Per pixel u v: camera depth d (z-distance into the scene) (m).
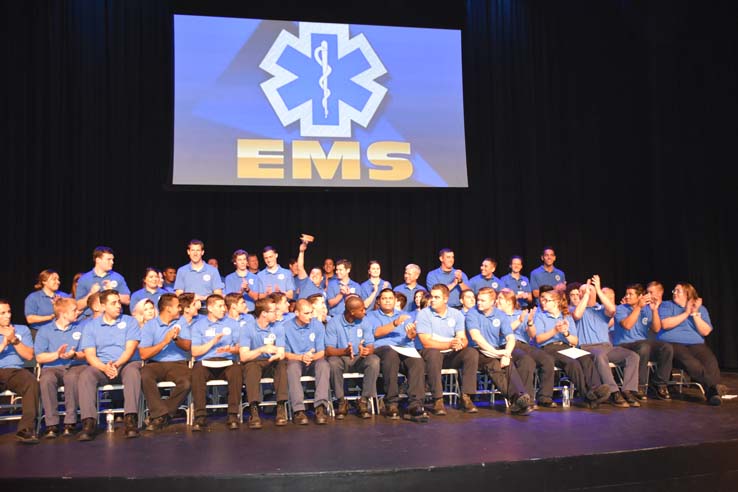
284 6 7.35
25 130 6.85
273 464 3.51
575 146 7.99
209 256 7.32
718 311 7.13
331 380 4.83
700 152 7.30
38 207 6.85
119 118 7.11
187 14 7.17
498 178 7.84
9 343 4.56
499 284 6.80
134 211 7.10
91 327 4.57
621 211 8.01
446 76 7.62
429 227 7.80
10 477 3.34
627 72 8.02
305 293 6.62
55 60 6.98
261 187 7.09
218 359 4.71
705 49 7.26
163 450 3.85
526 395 4.65
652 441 3.87
